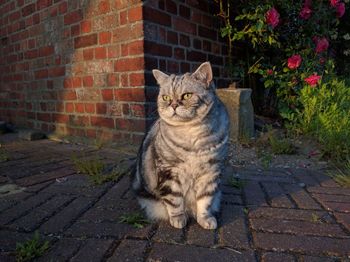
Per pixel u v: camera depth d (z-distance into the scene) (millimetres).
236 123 1296
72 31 1393
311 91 1380
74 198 796
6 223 665
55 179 937
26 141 1513
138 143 1217
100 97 1333
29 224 660
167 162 636
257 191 846
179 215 660
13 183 906
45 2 1502
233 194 825
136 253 557
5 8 1780
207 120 634
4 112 1957
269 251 563
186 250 567
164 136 639
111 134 1315
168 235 621
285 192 839
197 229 646
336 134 1161
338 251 560
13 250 566
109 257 547
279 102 1567
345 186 885
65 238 606
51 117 1596
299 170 1031
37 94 1662
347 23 1997
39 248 563
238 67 1572
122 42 1207
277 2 1452
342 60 2209
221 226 656
